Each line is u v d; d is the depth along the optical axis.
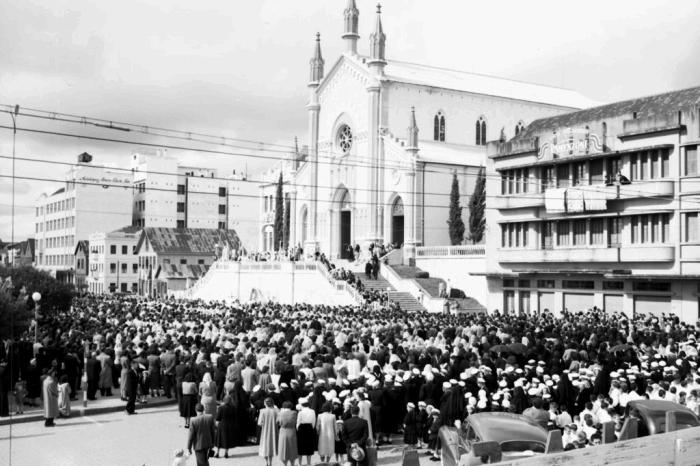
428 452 23.78
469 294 71.81
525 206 63.31
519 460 10.33
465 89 98.00
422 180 84.94
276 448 22.39
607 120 59.75
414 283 71.44
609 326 42.12
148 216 143.88
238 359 28.41
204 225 151.38
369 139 91.06
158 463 22.94
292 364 29.38
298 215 104.44
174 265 119.50
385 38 92.50
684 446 11.22
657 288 54.12
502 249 66.12
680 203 52.31
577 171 60.25
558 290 61.53
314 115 100.94
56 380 28.73
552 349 32.12
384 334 37.81
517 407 22.23
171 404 32.53
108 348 35.28
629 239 55.94
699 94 56.28
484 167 87.94
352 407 20.83
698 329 44.34
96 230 143.50
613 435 16.59
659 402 18.39
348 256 88.88
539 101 104.00
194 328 42.03
